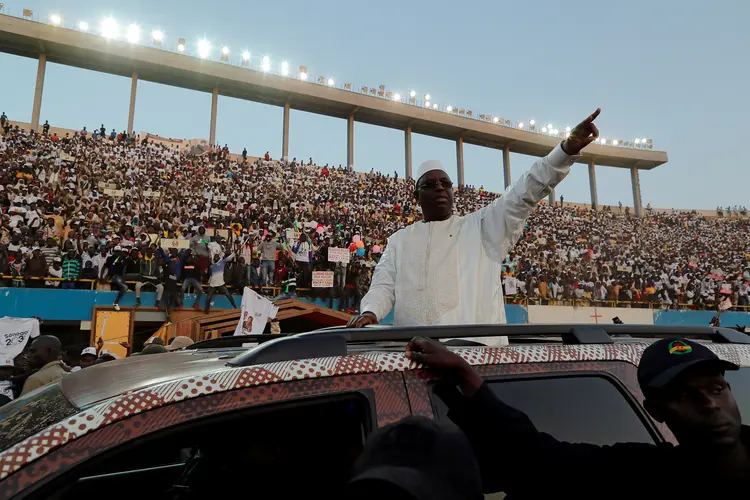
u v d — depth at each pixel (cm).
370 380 152
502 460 150
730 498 140
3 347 803
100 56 3092
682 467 147
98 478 188
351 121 3775
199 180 2767
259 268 1727
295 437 143
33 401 166
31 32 2884
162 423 130
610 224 4119
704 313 2592
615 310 2455
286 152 3497
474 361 168
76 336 1695
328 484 138
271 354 152
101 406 129
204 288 1612
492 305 300
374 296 318
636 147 4734
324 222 2523
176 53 3216
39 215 1759
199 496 155
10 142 2536
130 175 2553
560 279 2459
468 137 4178
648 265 2981
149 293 1527
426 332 178
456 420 153
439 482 74
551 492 149
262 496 140
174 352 236
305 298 1744
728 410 141
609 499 150
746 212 4856
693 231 4328
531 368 175
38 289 1442
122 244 1586
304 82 3525
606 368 186
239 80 3353
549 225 3591
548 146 4331
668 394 144
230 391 138
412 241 327
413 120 3897
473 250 309
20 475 117
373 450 79
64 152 2595
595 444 169
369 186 3453
